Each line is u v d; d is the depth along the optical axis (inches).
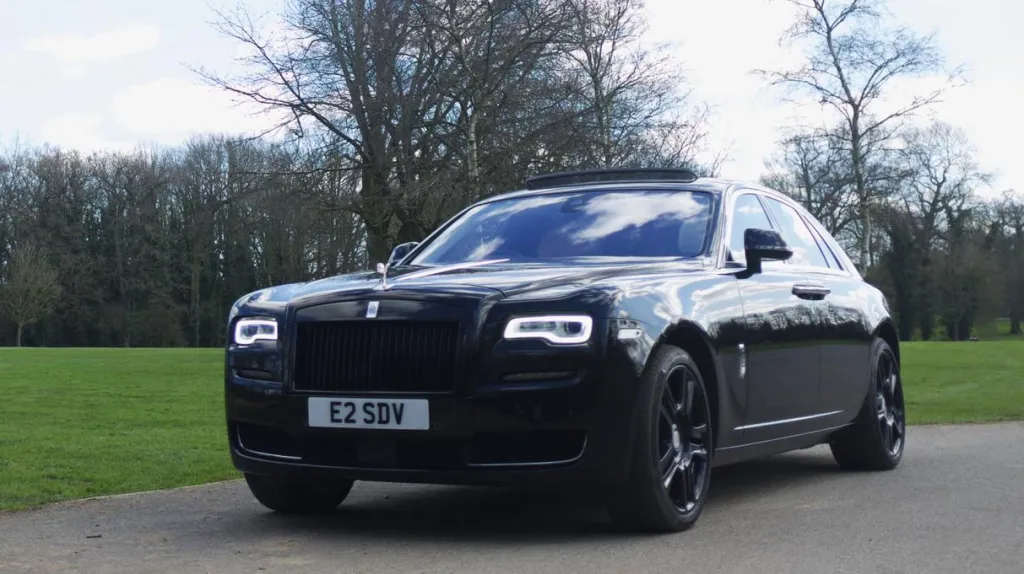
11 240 2445.9
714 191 216.8
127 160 2444.6
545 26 834.2
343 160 906.7
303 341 169.6
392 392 161.6
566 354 158.1
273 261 1991.9
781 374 207.5
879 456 253.4
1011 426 369.4
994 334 2689.5
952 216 2464.3
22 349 1298.0
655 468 166.1
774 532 172.7
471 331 159.3
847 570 143.5
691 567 145.8
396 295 165.0
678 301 177.5
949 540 164.1
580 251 203.0
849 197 1492.4
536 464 159.0
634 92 964.6
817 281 233.5
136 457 294.2
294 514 199.2
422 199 844.0
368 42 850.1
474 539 170.1
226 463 281.9
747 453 201.0
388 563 151.4
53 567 151.3
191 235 2345.0
